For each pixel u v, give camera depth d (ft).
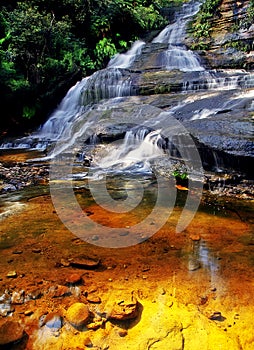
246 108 23.36
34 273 8.66
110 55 51.85
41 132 36.60
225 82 33.53
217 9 51.93
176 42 56.29
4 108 36.32
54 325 6.70
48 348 6.12
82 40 49.83
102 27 52.49
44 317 6.92
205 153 18.69
